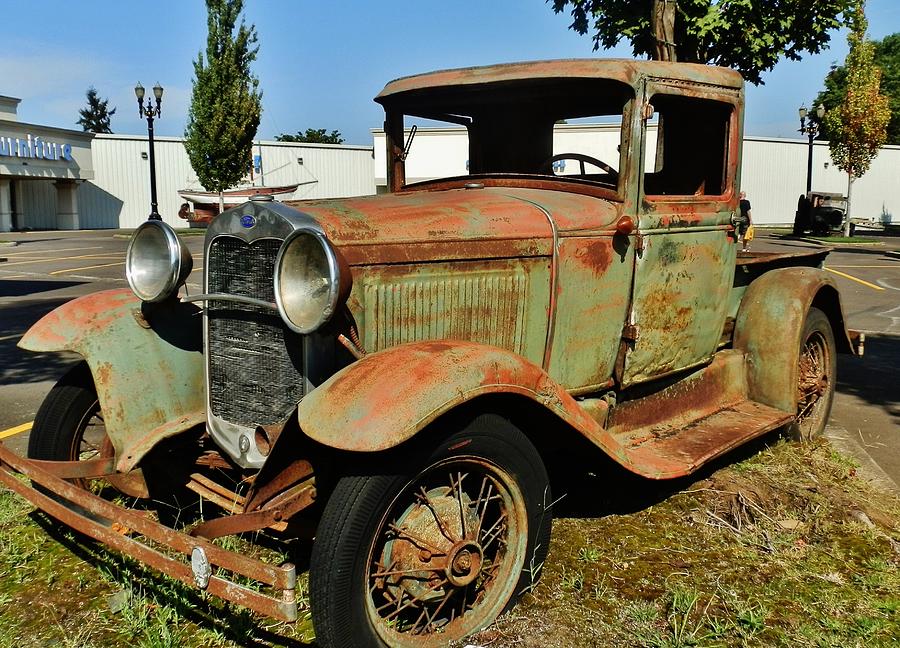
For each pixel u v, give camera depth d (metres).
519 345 3.18
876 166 37.94
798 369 4.34
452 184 3.96
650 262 3.58
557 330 3.29
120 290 3.55
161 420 3.18
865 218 38.34
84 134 33.88
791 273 4.58
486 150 4.19
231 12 25.19
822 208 25.78
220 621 2.76
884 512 3.75
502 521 2.78
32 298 10.94
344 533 2.28
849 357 7.36
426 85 3.81
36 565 3.21
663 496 3.83
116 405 3.11
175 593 2.89
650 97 3.43
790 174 34.91
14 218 33.66
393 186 4.18
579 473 4.09
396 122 4.12
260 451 2.78
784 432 4.59
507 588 2.75
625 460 3.06
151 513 3.53
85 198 34.75
